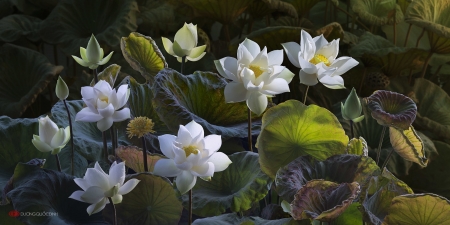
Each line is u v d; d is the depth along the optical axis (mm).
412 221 3689
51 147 3936
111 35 7707
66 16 8250
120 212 3891
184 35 4234
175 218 3885
